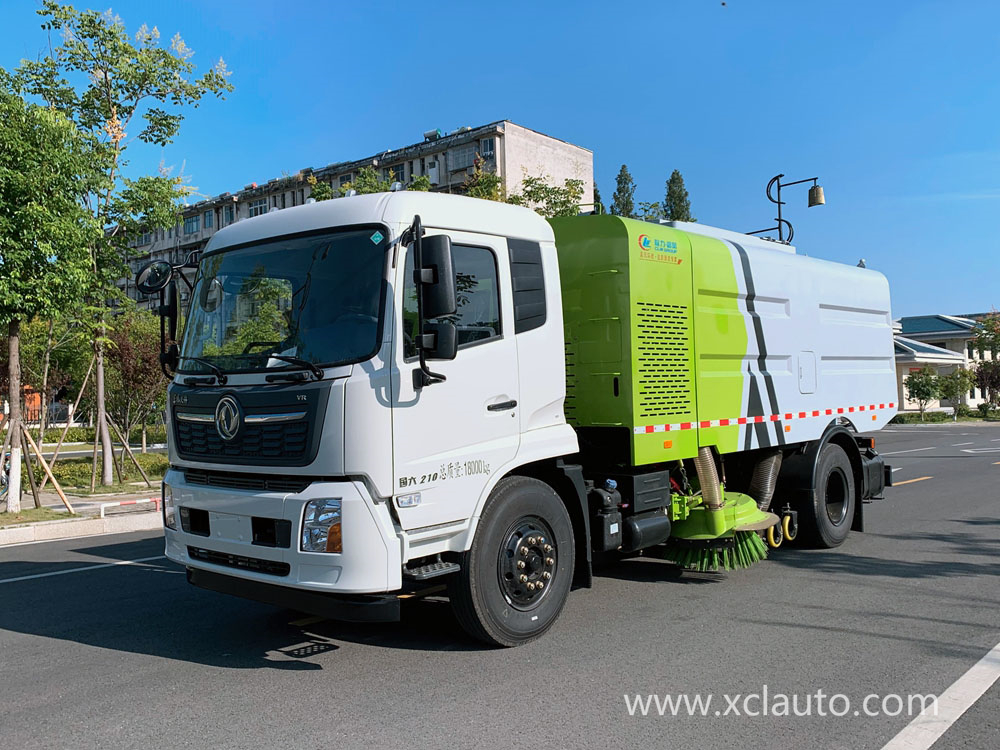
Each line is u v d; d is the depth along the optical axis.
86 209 12.60
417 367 4.58
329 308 4.66
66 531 10.61
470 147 46.28
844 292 8.95
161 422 21.44
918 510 11.19
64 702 4.41
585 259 6.31
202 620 6.10
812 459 8.20
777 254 7.93
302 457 4.43
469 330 4.96
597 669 4.78
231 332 5.08
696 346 6.68
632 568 7.67
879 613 5.98
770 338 7.66
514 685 4.52
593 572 7.50
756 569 7.58
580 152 50.72
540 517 5.36
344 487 4.34
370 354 4.43
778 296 7.80
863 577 7.18
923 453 21.55
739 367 7.28
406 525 4.48
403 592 4.96
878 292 9.67
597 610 6.14
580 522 5.80
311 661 5.04
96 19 13.89
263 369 4.71
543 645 5.26
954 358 47.06
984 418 44.50
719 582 7.05
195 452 5.07
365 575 4.31
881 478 9.38
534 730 3.90
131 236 14.75
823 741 3.77
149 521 11.49
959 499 12.27
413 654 5.12
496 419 5.08
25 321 12.31
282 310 4.85
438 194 4.96
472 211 5.10
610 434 6.25
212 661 5.09
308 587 4.36
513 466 5.16
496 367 5.09
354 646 5.32
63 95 13.95
